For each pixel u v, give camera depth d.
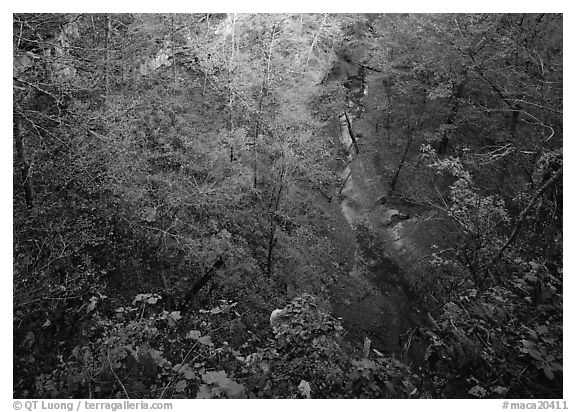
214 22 15.05
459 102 14.87
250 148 12.53
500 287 7.55
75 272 8.58
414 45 15.19
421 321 12.40
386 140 17.84
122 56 11.41
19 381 6.55
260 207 13.30
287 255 13.17
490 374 6.26
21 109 7.77
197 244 10.45
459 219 10.15
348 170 17.27
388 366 7.45
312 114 14.75
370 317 12.76
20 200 8.76
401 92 16.84
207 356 7.38
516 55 13.27
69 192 9.26
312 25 15.87
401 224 15.39
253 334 9.94
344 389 6.87
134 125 9.98
